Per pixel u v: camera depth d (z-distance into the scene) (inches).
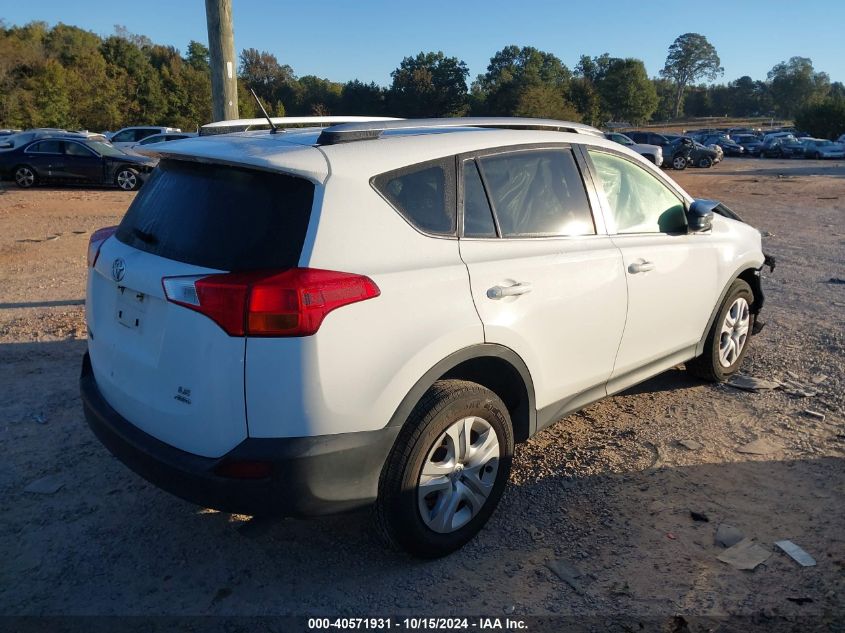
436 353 113.1
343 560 124.5
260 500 102.1
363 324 104.7
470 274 119.3
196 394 103.5
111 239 129.3
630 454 159.8
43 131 866.8
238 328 98.9
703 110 6801.2
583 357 144.7
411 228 114.6
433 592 115.9
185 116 2992.1
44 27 3622.0
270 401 100.0
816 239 463.5
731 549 124.6
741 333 202.1
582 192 147.8
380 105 4074.8
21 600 114.2
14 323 255.9
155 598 115.1
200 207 112.2
